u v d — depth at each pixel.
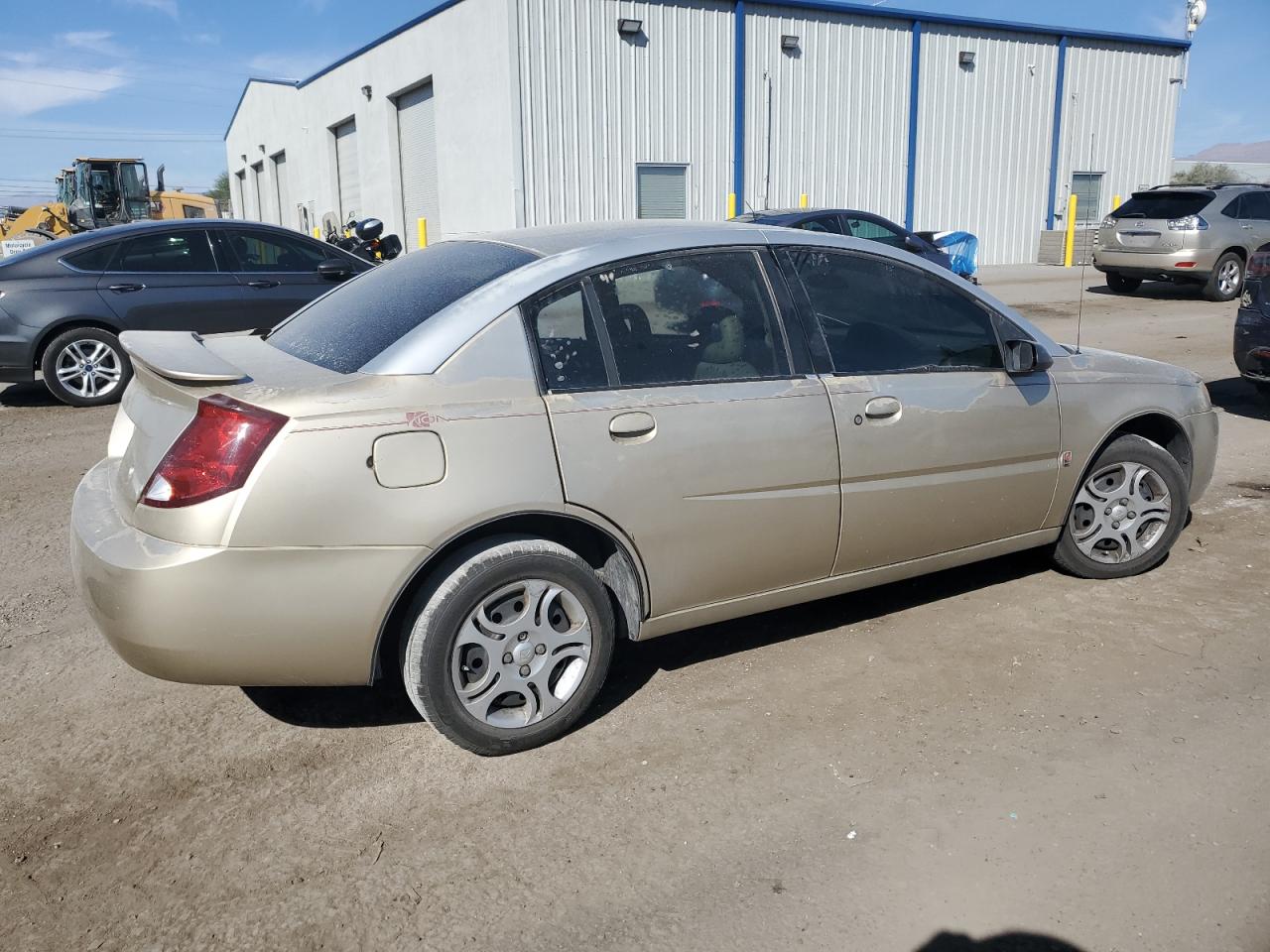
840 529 3.68
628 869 2.71
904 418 3.74
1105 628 4.11
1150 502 4.55
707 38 22.19
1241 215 15.71
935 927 2.48
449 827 2.90
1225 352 10.98
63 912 2.58
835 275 3.77
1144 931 2.46
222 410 2.83
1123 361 4.56
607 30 21.19
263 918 2.55
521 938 2.47
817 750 3.26
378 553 2.90
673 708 3.54
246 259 9.11
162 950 2.45
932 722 3.42
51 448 7.28
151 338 3.58
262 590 2.83
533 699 3.24
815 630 4.15
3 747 3.33
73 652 4.02
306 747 3.33
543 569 3.14
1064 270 24.31
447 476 2.95
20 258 8.52
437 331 3.06
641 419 3.23
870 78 24.27
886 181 25.06
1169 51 28.30
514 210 21.11
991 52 25.62
